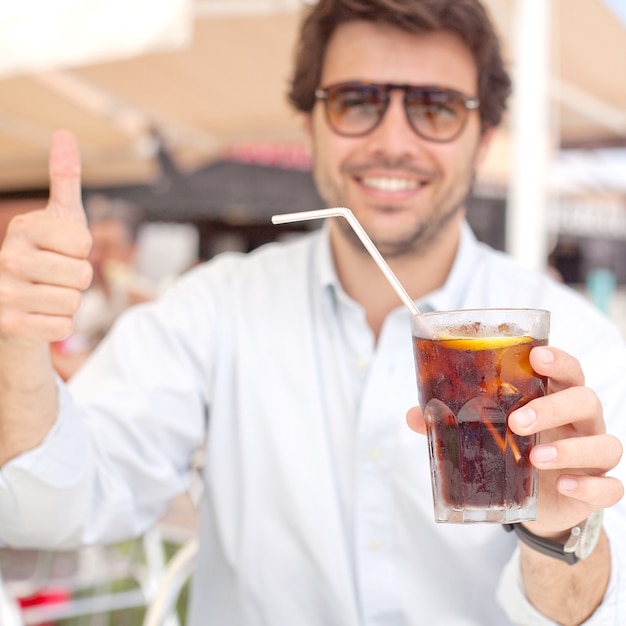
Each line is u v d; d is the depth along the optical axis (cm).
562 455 99
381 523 159
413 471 158
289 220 121
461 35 165
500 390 99
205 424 183
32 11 293
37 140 607
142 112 552
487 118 182
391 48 164
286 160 564
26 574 291
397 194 164
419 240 165
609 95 470
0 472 139
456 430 101
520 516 102
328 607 160
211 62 461
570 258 605
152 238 670
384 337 165
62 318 119
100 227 610
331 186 171
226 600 172
